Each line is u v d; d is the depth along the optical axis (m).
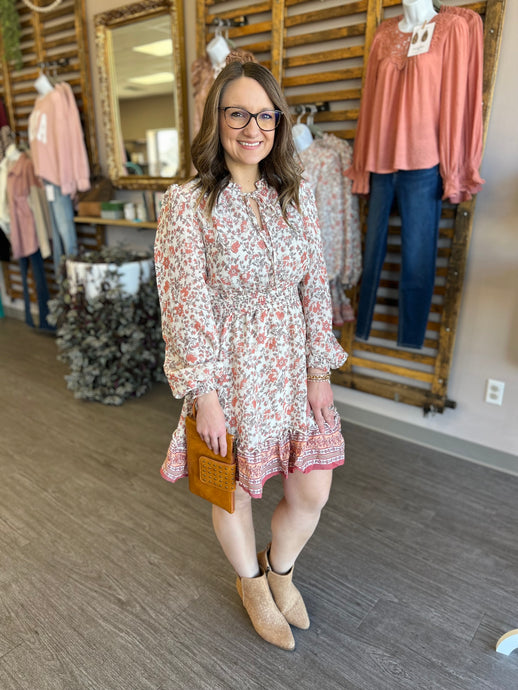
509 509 2.05
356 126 2.47
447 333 2.36
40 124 3.57
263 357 1.16
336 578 1.68
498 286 2.21
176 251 1.08
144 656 1.39
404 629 1.48
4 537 1.87
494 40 1.94
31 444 2.54
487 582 1.66
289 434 1.25
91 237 4.07
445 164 2.06
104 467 2.34
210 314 1.09
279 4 2.50
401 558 1.77
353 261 2.55
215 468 1.17
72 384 3.04
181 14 2.93
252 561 1.40
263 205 1.12
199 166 1.09
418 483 2.23
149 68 3.19
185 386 1.09
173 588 1.63
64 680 1.33
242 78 1.04
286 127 1.11
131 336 2.96
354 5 2.28
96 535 1.88
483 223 2.19
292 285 1.20
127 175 3.58
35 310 4.85
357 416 2.82
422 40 1.98
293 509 1.35
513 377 2.24
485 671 1.35
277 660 1.38
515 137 2.03
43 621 1.50
